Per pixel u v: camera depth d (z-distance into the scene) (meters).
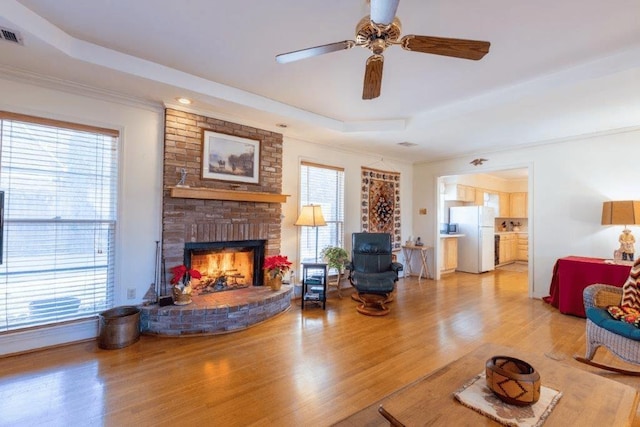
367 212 5.44
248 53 2.46
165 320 2.92
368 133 4.17
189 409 1.83
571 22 2.00
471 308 3.96
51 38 2.10
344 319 3.48
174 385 2.08
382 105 3.53
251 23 2.07
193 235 3.35
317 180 4.74
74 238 2.79
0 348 2.43
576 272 3.66
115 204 2.99
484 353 1.76
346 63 2.59
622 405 1.27
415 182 6.33
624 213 3.55
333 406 1.88
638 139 3.78
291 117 3.57
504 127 3.89
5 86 2.46
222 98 3.02
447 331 3.14
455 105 3.46
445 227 6.98
